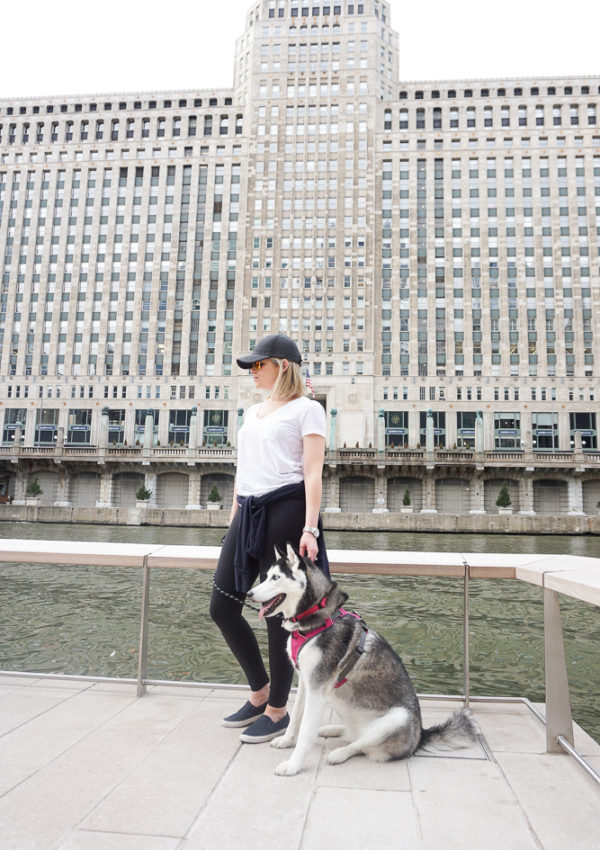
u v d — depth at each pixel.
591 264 59.84
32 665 8.38
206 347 62.38
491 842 2.15
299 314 61.69
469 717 3.20
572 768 2.85
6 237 66.50
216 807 2.38
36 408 62.53
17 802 2.39
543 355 58.50
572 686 7.87
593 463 51.16
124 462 56.84
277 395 3.33
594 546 31.03
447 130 63.81
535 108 63.56
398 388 59.53
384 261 62.31
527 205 61.75
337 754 2.87
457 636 10.80
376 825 2.26
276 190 64.31
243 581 3.08
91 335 63.88
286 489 3.12
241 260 63.94
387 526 42.03
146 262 65.00
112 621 11.48
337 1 67.31
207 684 3.96
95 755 2.89
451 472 54.06
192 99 68.56
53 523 44.81
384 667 2.98
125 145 67.31
